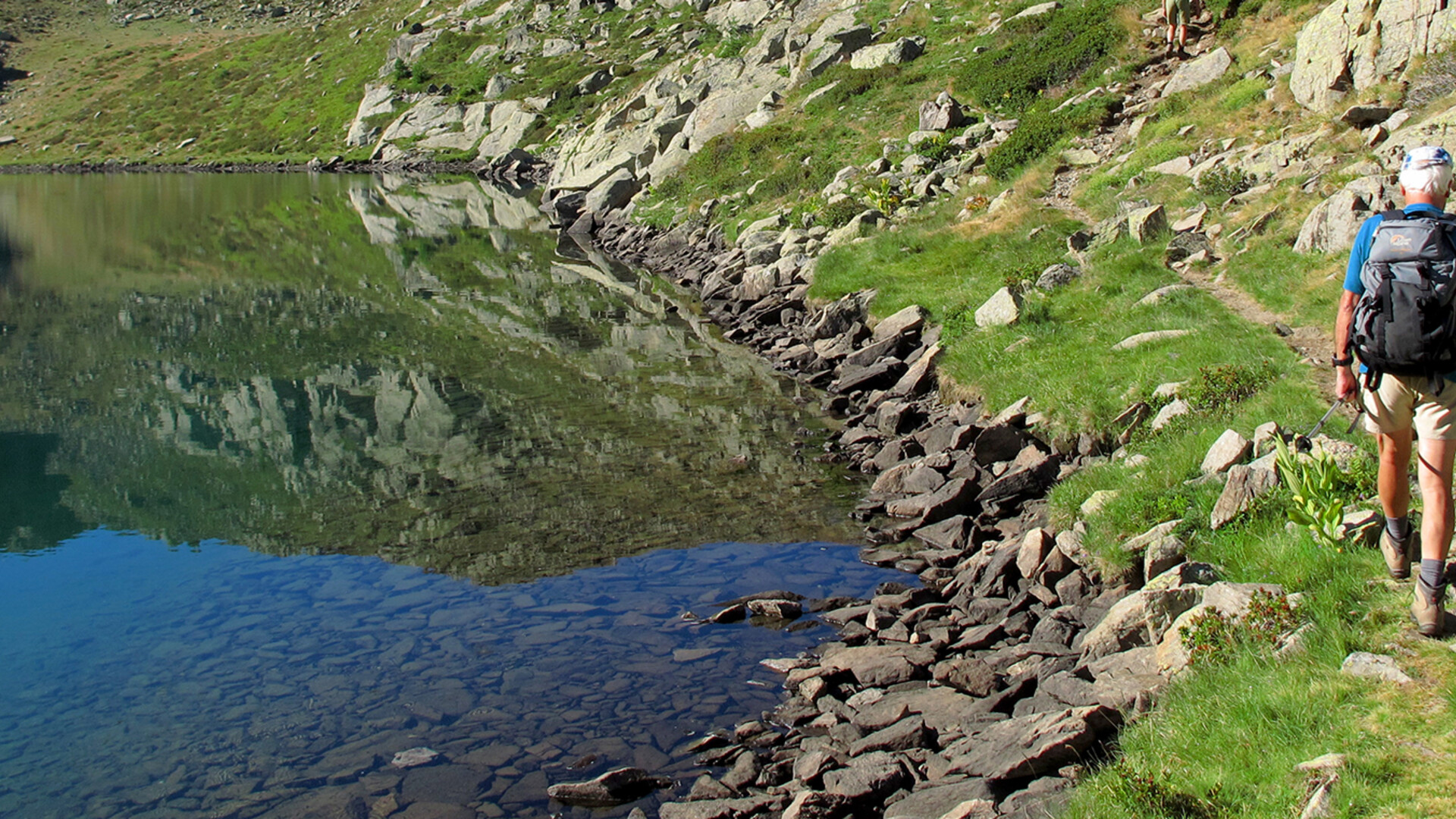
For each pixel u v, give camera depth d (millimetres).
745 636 10578
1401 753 5496
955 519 12797
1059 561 10391
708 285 29641
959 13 41812
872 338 20609
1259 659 6895
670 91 51438
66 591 12781
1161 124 23797
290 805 8062
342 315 30266
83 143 102500
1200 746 6258
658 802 7848
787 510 14164
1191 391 12578
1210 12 30422
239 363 24969
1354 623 6875
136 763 8820
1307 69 20391
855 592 11594
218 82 111750
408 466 16969
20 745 9211
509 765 8438
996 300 18031
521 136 75812
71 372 24812
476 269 37188
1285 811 5422
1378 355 6016
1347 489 8578
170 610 12078
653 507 14539
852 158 33125
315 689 9945
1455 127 15648
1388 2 18812
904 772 7551
